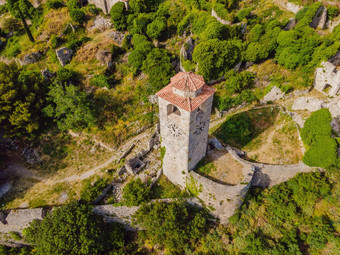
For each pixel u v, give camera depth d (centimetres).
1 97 3759
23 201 3725
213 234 3553
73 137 4353
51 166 4116
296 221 3550
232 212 3500
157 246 3588
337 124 3859
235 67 4731
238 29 5028
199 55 4378
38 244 3186
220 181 3288
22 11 5719
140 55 4784
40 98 4147
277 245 3356
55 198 3725
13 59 5306
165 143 3241
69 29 5528
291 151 3916
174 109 2923
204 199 3378
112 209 3456
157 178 3750
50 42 5334
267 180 3719
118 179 3809
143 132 4428
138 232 3681
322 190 3491
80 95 4188
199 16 5312
